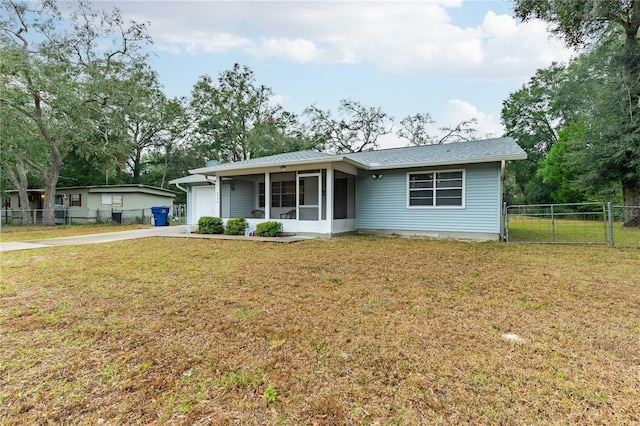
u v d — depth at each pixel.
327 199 10.26
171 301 3.90
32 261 6.45
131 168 31.17
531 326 3.10
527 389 2.08
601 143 13.66
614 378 2.20
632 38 12.80
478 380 2.19
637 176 13.04
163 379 2.24
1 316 3.42
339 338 2.87
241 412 1.90
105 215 20.19
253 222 11.43
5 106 14.81
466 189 9.90
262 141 26.70
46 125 17.06
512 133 31.09
